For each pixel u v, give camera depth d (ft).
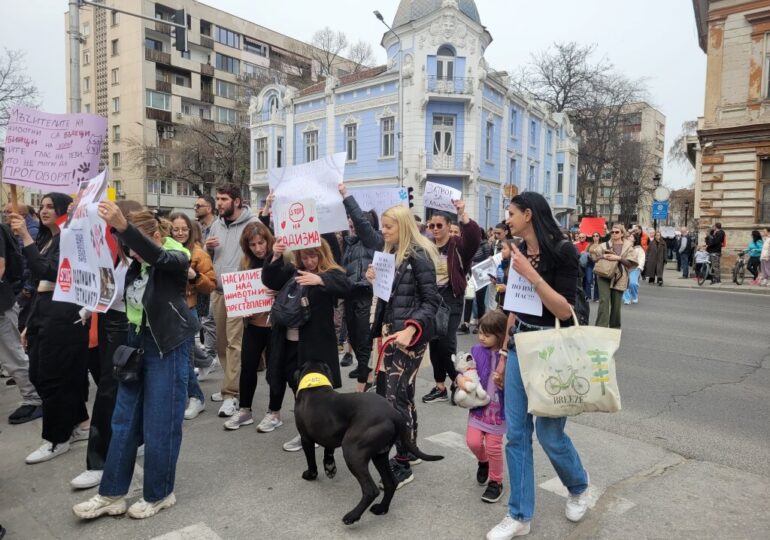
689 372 22.31
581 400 9.11
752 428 15.84
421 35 82.23
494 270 26.32
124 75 170.60
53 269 13.50
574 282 9.64
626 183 149.69
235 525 10.48
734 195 65.87
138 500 11.53
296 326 13.67
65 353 13.43
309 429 11.36
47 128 14.92
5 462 13.48
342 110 94.79
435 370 18.28
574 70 125.29
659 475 12.64
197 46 182.39
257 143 111.96
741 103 64.64
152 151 135.03
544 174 119.55
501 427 11.40
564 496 11.64
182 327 11.00
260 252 16.07
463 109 84.89
